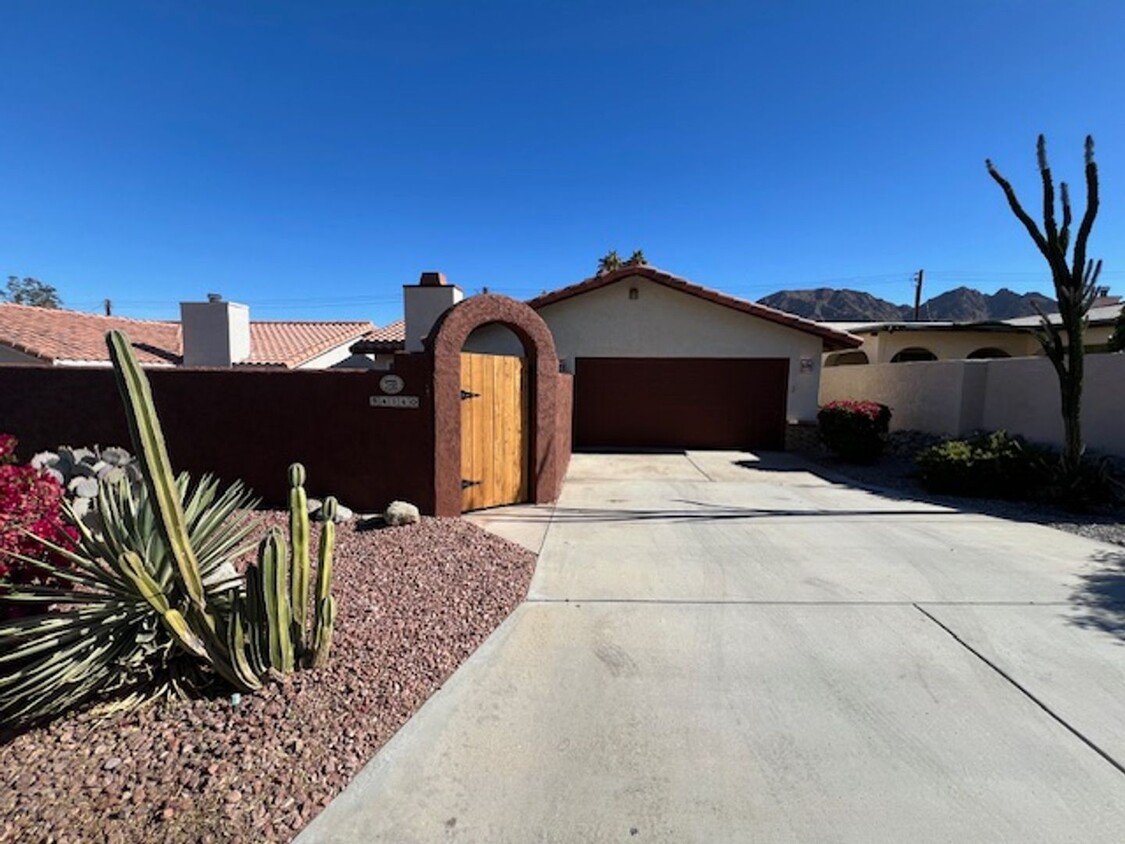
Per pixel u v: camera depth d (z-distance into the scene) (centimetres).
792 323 1384
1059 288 812
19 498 364
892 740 302
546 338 815
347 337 2409
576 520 734
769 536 665
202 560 373
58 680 294
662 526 707
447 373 720
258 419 755
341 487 749
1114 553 600
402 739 301
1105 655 385
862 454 1188
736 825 247
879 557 589
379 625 412
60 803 250
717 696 342
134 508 383
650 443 1469
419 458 728
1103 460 834
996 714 323
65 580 364
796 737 304
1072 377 808
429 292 1506
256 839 237
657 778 275
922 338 2067
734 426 1448
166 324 2503
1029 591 496
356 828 245
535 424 820
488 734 306
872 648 398
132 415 282
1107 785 268
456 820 250
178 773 268
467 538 615
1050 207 812
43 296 5919
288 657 337
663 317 1448
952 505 828
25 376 766
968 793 264
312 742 292
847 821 249
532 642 407
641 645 403
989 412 1176
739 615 451
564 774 278
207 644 314
